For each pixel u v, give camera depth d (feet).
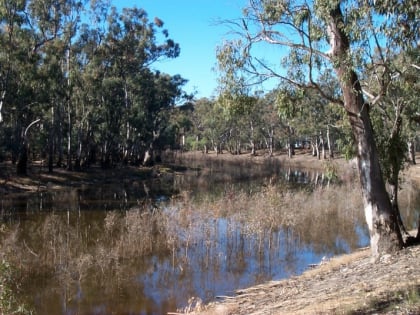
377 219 35.27
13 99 100.68
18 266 40.16
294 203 65.21
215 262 45.93
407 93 36.11
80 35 133.49
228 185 119.96
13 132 125.49
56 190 106.11
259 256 48.21
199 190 109.29
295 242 54.65
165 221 53.88
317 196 74.33
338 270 37.70
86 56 138.72
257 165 206.28
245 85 33.19
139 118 158.61
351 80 33.37
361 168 35.47
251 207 59.11
